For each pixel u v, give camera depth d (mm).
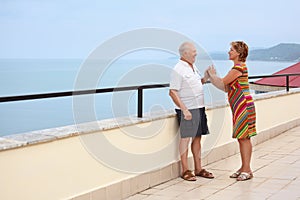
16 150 3516
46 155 3779
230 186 5051
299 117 9523
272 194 4703
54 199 3871
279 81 12555
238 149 6930
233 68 5340
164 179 5246
